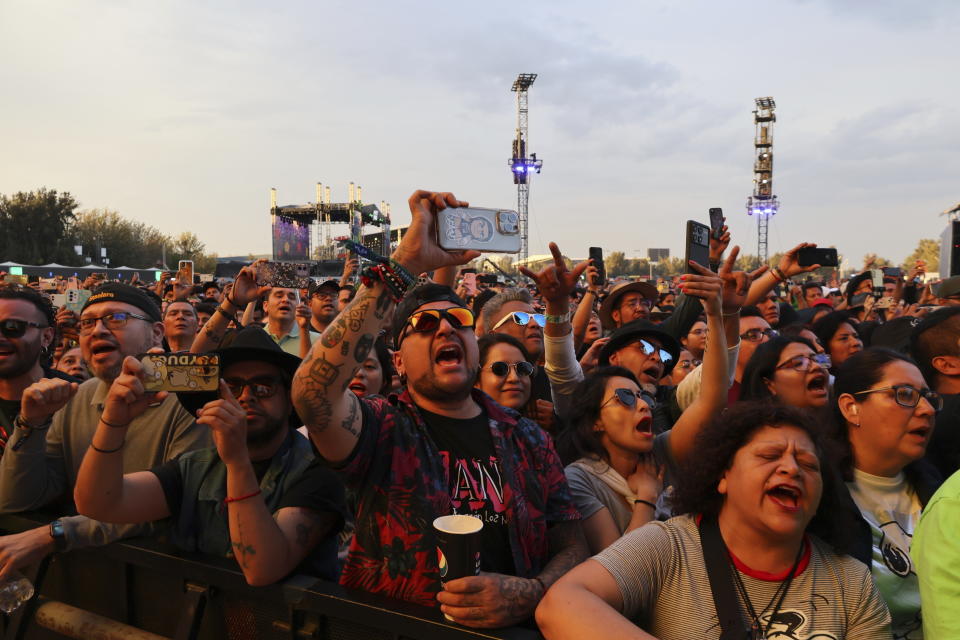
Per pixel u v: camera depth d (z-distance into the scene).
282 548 1.97
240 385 2.19
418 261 1.84
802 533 1.71
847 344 4.47
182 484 2.25
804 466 1.68
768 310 6.16
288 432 2.36
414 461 1.95
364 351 1.80
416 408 2.08
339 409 1.83
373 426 1.97
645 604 1.75
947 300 6.29
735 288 3.05
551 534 2.18
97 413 2.74
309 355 1.83
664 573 1.77
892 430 2.41
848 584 1.74
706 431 1.87
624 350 3.81
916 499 2.52
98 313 2.80
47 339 3.13
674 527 1.83
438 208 1.84
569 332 3.46
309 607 1.93
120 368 2.80
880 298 9.11
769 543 1.72
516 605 1.78
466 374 2.05
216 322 4.54
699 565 1.76
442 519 1.82
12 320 2.88
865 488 2.50
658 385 4.23
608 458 2.65
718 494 1.82
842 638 1.69
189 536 2.20
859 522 2.17
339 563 2.45
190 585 2.13
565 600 1.64
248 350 2.16
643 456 2.68
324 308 6.10
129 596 2.29
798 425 1.74
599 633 1.55
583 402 2.67
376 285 1.81
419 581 1.86
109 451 1.95
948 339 3.41
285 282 4.73
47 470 2.59
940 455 3.06
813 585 1.72
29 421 2.33
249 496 1.92
